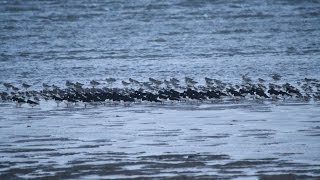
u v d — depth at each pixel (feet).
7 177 431.43
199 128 579.48
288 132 551.59
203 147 503.20
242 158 467.11
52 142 532.32
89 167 451.53
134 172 437.58
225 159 465.06
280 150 488.02
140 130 577.02
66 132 574.15
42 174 436.76
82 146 515.91
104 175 432.25
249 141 520.01
